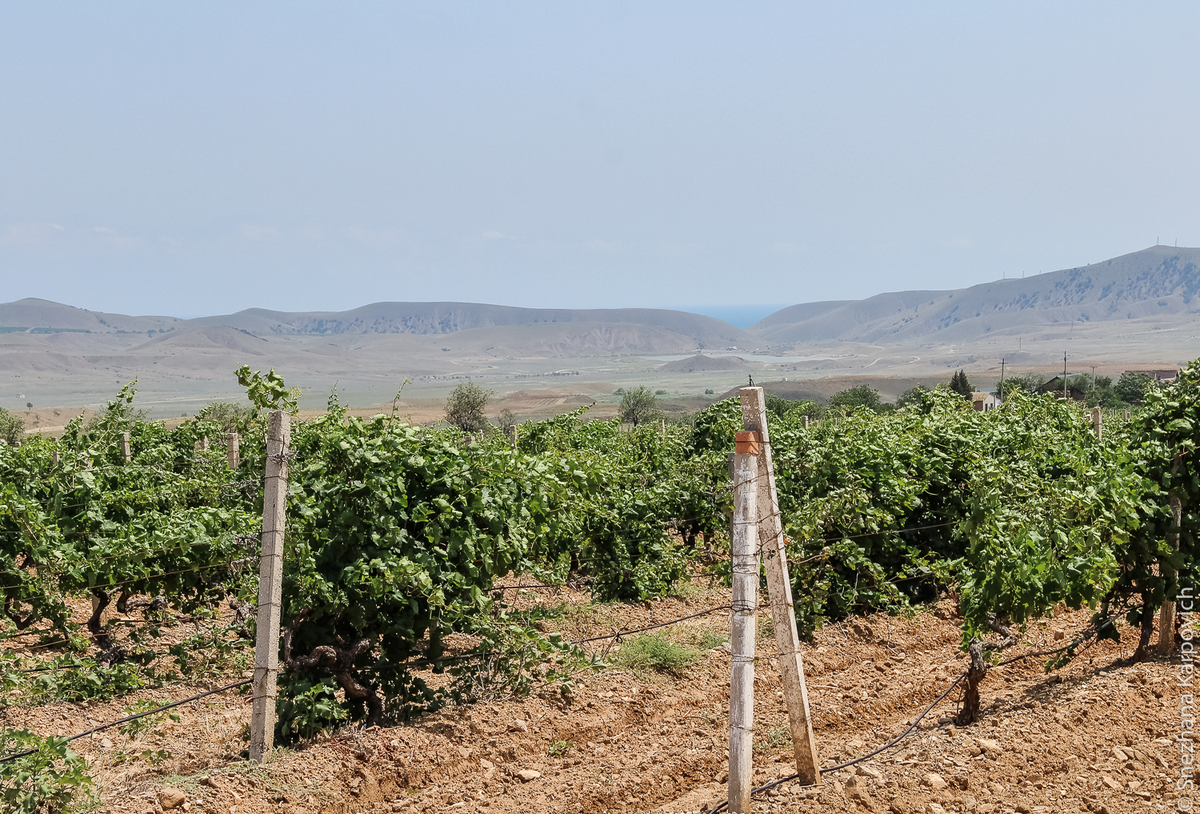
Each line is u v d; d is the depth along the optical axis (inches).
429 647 350.3
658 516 597.9
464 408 2797.7
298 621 316.8
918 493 521.3
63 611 395.2
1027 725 298.4
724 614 516.1
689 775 297.1
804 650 436.5
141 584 385.1
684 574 598.2
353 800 279.7
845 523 481.1
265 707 288.5
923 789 254.4
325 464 320.5
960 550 528.1
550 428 753.6
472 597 321.7
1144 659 370.3
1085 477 375.9
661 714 358.6
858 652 440.1
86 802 263.4
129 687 377.1
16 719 346.0
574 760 311.6
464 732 323.6
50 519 403.2
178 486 524.4
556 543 493.7
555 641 352.2
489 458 337.4
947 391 882.8
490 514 323.3
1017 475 411.5
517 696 355.9
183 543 369.4
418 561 315.3
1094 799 246.2
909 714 358.3
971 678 317.4
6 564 385.4
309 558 308.0
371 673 331.3
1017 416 692.7
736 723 233.1
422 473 323.0
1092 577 338.6
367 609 314.5
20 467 458.9
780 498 521.7
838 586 484.1
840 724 346.0
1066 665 394.6
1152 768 264.7
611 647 428.1
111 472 490.0
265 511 289.1
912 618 494.0
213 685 391.2
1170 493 368.5
